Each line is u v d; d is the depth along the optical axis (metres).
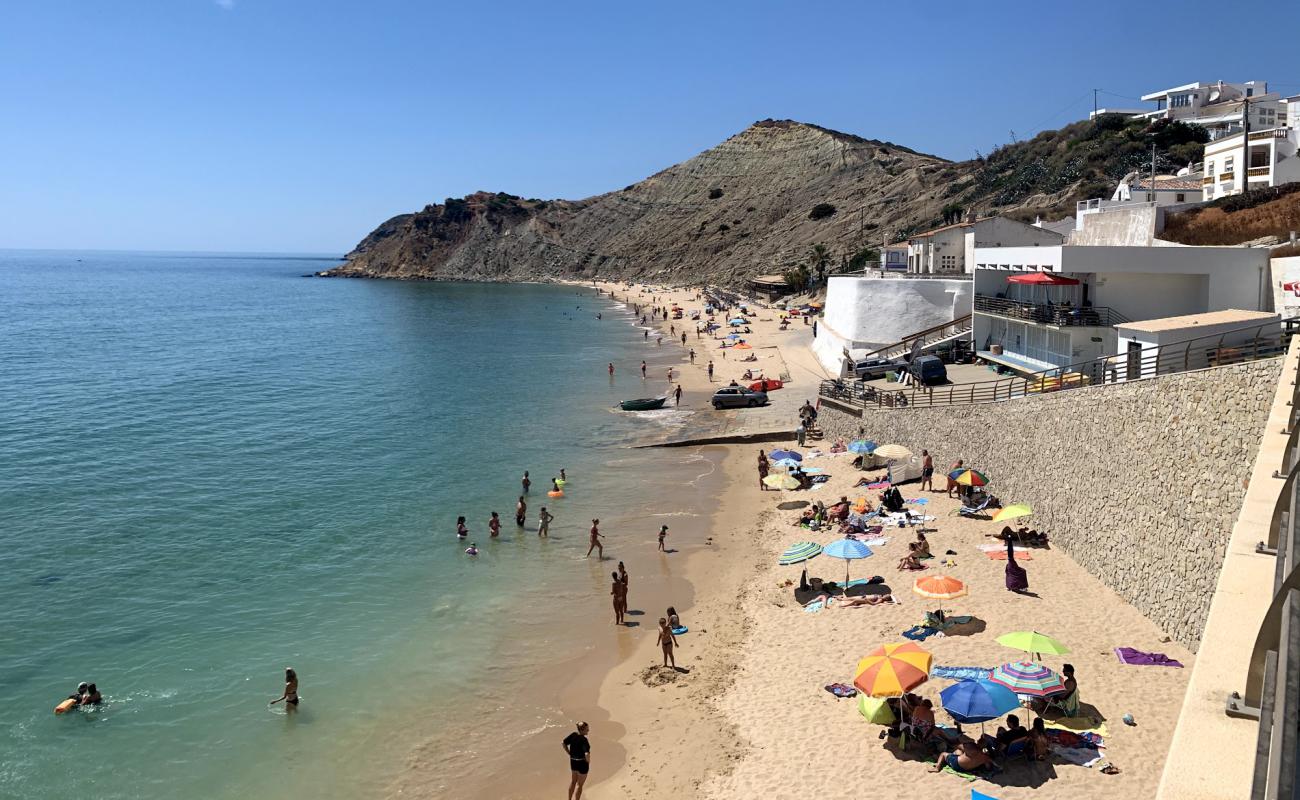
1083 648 22.89
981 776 18.27
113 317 153.38
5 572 33.34
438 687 24.84
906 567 29.55
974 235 67.31
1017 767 18.42
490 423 60.91
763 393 63.38
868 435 47.44
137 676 25.45
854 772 19.16
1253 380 20.61
